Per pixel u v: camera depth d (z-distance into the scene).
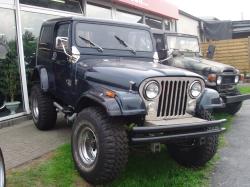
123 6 12.29
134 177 4.91
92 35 5.89
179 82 4.76
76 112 5.29
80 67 5.50
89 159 4.69
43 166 5.20
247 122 8.55
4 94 8.08
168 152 5.75
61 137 6.67
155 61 6.32
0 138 6.69
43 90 6.70
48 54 6.68
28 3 8.69
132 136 4.34
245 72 17.00
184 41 9.93
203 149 5.07
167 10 15.50
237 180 5.02
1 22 7.97
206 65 8.62
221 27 20.95
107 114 4.30
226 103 8.26
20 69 8.24
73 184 4.65
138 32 6.36
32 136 6.77
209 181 5.00
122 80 4.61
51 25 6.69
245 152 6.21
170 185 4.77
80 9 10.41
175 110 4.79
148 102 4.54
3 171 4.16
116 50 5.98
